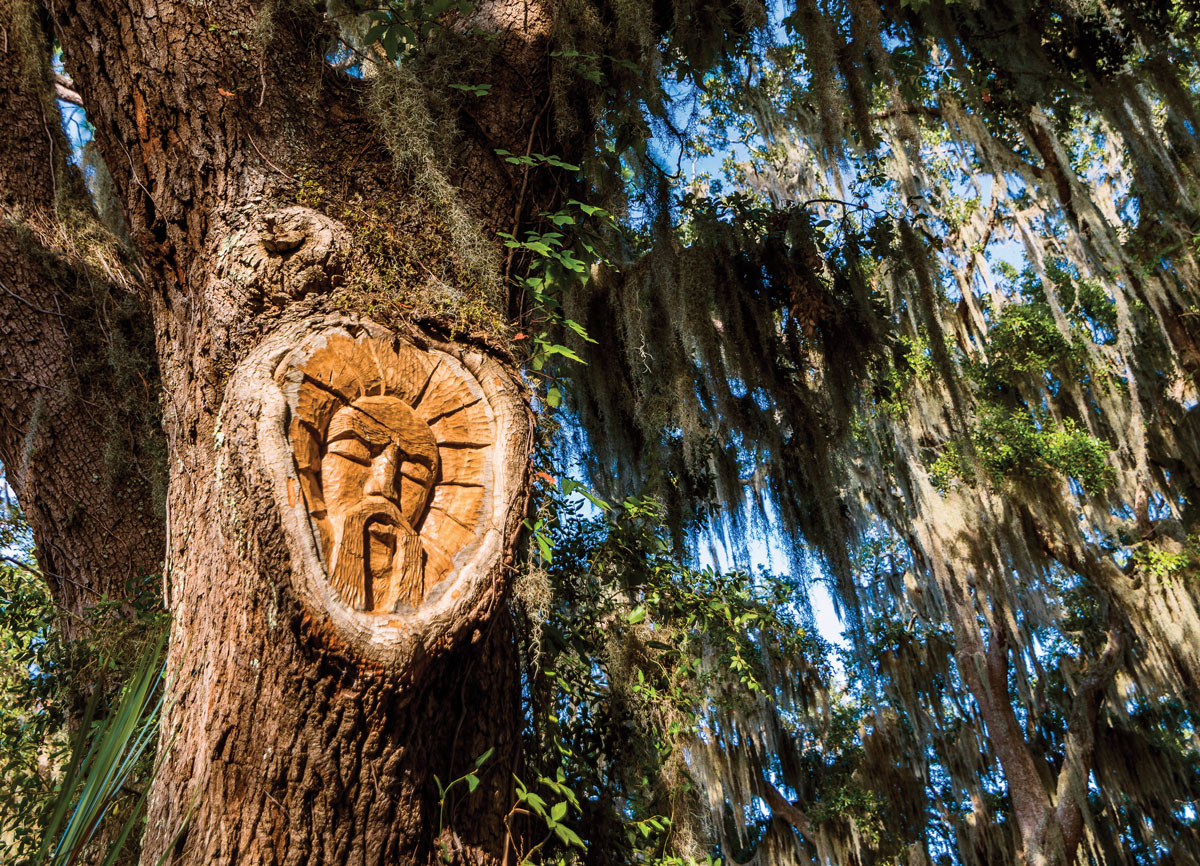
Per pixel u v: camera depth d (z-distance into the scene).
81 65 2.13
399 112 2.18
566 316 4.32
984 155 7.45
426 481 1.81
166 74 2.01
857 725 12.83
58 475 3.30
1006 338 10.59
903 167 7.95
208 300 1.88
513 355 2.12
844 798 11.30
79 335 3.50
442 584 1.73
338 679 1.58
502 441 1.91
